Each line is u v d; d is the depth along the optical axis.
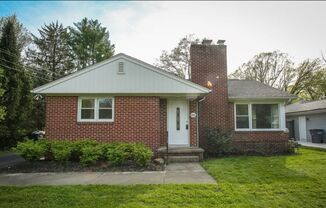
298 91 34.72
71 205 5.06
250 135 14.20
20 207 4.98
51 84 11.70
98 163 9.66
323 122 19.86
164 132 12.59
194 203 5.11
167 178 7.54
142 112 11.76
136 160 9.38
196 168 9.26
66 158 9.55
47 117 11.67
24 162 10.88
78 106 11.82
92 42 36.81
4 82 17.98
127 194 5.76
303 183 6.55
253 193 5.78
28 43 34.81
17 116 19.56
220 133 13.09
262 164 9.60
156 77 11.91
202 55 14.63
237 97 14.10
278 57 35.59
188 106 12.81
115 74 11.88
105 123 11.66
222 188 6.14
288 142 13.86
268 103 14.55
